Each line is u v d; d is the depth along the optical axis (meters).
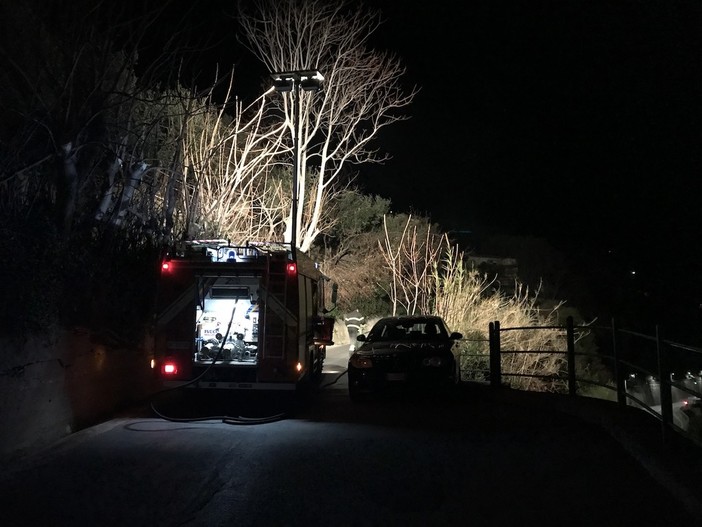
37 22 11.07
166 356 11.12
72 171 10.65
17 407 7.93
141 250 13.30
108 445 8.47
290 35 22.30
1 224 8.36
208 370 10.90
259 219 23.00
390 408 11.80
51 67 11.37
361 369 12.20
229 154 20.08
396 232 31.89
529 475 7.11
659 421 9.05
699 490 5.92
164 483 6.77
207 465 7.47
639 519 5.72
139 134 13.45
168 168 14.72
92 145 11.90
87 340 10.00
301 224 23.39
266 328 11.09
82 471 7.20
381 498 6.31
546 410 11.46
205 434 9.23
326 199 28.14
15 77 11.37
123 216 13.11
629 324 31.62
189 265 11.31
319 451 8.19
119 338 11.47
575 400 10.99
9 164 9.71
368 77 23.97
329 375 17.97
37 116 11.02
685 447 7.51
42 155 11.09
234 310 11.15
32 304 8.19
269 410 11.58
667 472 6.58
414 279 25.83
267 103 23.44
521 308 20.80
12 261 8.05
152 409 10.75
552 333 19.70
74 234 10.94
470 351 17.61
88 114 11.24
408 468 7.38
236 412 11.36
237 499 6.27
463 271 23.80
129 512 5.90
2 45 10.68
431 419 10.59
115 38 11.45
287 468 7.36
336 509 6.00
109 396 10.88
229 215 19.22
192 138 17.47
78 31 10.77
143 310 12.55
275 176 27.06
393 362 12.10
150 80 11.95
